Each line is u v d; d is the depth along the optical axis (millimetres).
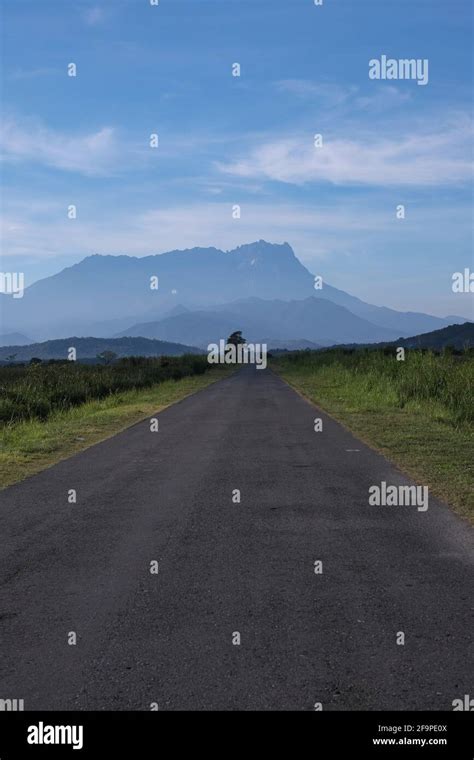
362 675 4168
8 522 8188
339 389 31641
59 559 6656
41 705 3904
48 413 22109
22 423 19016
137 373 42938
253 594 5613
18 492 10008
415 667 4262
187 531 7652
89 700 3945
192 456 13234
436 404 20484
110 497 9578
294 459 12617
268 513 8484
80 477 11188
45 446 14742
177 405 25750
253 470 11555
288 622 5004
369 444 14312
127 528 7824
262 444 14711
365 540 7211
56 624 5039
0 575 6195
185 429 17781
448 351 26547
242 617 5113
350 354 54438
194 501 9227
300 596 5551
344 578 5992
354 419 19031
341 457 12719
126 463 12539
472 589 5672
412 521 7988
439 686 4031
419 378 23781
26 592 5738
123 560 6602
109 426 18969
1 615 5238
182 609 5297
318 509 8656
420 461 12039
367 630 4836
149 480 10828
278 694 3967
